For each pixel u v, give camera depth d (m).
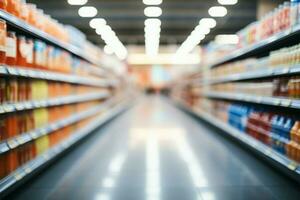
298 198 2.96
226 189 3.20
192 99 11.78
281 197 2.98
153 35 10.91
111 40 12.22
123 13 8.20
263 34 4.23
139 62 24.55
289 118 3.65
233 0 6.91
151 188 3.22
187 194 3.05
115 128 8.00
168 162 4.29
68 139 4.79
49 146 4.04
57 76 4.10
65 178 3.53
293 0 3.31
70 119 4.88
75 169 3.90
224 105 6.56
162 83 36.25
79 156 4.61
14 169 3.03
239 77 5.32
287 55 3.53
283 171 3.55
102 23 9.46
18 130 3.14
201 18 9.08
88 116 6.57
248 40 4.90
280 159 3.54
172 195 3.02
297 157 3.24
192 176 3.64
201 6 8.16
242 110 5.31
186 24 9.91
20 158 3.19
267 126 4.14
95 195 3.01
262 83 4.43
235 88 5.75
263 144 4.23
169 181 3.45
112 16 8.84
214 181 3.46
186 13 8.27
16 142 2.98
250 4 7.79
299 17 3.19
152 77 36.22
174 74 25.52
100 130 7.59
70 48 4.80
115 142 5.84
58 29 4.29
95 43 14.27
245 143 4.89
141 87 33.12
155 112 13.49
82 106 6.05
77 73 5.32
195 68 11.56
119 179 3.51
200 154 4.80
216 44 7.81
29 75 3.15
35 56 3.47
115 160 4.38
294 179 3.29
